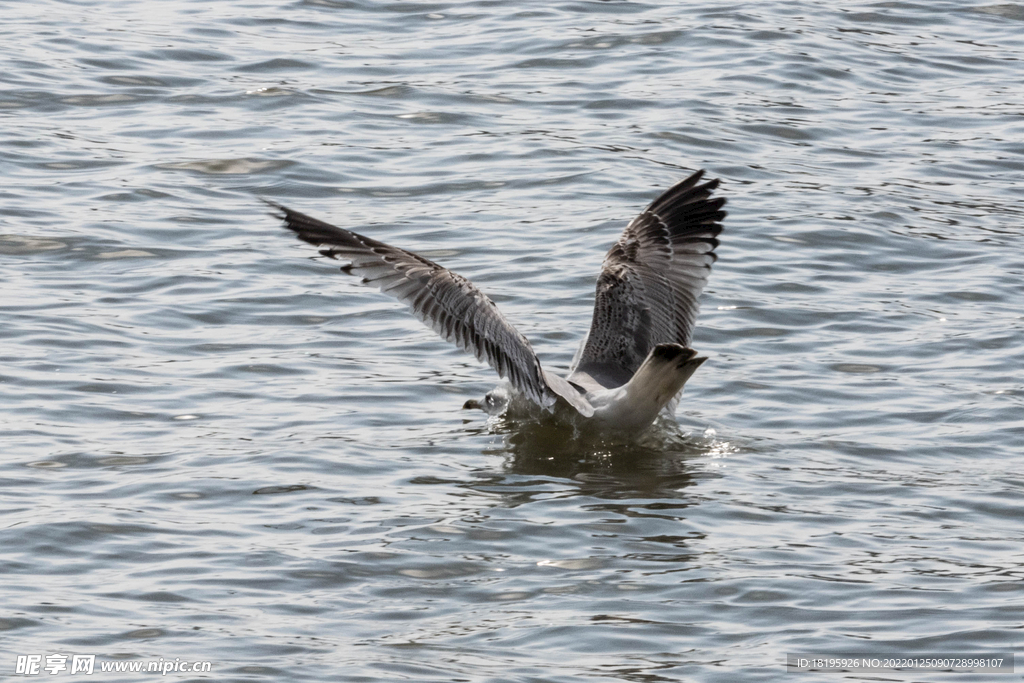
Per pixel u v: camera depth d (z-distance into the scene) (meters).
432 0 28.62
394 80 23.95
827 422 13.61
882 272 17.45
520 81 24.08
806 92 23.83
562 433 13.29
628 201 19.22
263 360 14.81
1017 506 11.60
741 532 11.14
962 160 21.30
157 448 12.61
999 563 10.48
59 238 17.62
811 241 18.23
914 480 12.20
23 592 9.88
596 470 12.59
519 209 19.03
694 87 23.78
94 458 12.34
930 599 9.86
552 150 21.06
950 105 23.61
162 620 9.52
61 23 26.30
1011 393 14.05
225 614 9.63
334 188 19.72
